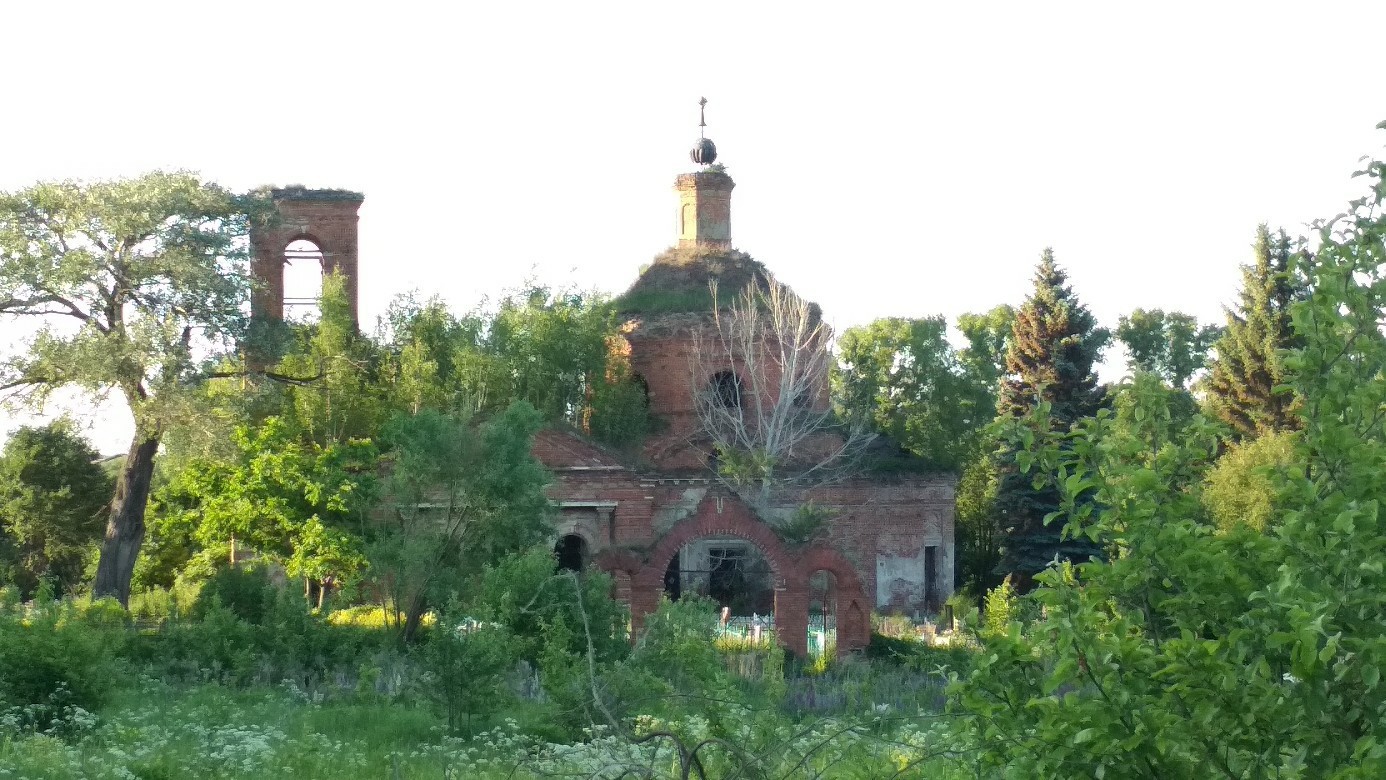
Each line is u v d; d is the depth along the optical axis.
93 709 22.39
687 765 9.48
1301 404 8.12
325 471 44.78
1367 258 7.91
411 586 35.56
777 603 39.12
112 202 44.75
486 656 22.52
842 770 12.18
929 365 77.00
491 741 21.17
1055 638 7.67
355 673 30.52
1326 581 7.20
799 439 53.88
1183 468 8.59
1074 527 8.27
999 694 7.86
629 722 18.16
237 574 37.47
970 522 73.19
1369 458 7.36
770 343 56.09
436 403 53.81
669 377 55.94
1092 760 7.35
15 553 64.00
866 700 26.05
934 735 17.55
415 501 38.25
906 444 74.88
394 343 58.16
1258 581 7.70
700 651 20.75
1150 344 84.12
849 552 53.94
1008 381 60.31
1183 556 7.70
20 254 44.47
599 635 29.02
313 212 57.28
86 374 43.22
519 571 29.30
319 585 48.53
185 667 29.88
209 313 46.16
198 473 46.62
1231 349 57.72
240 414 45.69
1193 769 7.34
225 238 46.53
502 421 40.09
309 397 52.44
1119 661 7.44
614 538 48.81
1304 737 7.16
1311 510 7.38
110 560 46.47
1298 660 6.79
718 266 57.91
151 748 18.30
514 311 57.12
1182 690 7.31
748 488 51.56
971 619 8.21
